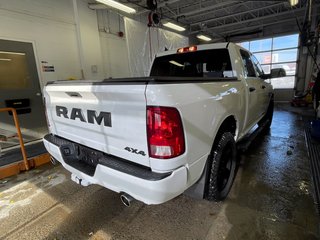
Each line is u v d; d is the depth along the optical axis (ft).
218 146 6.17
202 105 4.93
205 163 5.45
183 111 4.29
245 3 25.82
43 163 11.23
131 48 23.27
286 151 11.68
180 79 4.50
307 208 6.56
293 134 15.19
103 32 21.01
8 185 8.95
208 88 5.37
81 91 5.22
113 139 4.92
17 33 14.42
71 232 5.94
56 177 9.61
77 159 6.30
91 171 5.58
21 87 14.85
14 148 13.41
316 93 19.54
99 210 6.91
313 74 29.12
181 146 4.26
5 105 13.98
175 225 6.04
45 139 7.18
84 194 7.97
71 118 6.07
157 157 4.13
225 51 8.08
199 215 6.43
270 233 5.56
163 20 26.04
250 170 9.36
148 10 22.02
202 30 33.60
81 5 18.40
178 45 31.99
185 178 4.53
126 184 4.48
